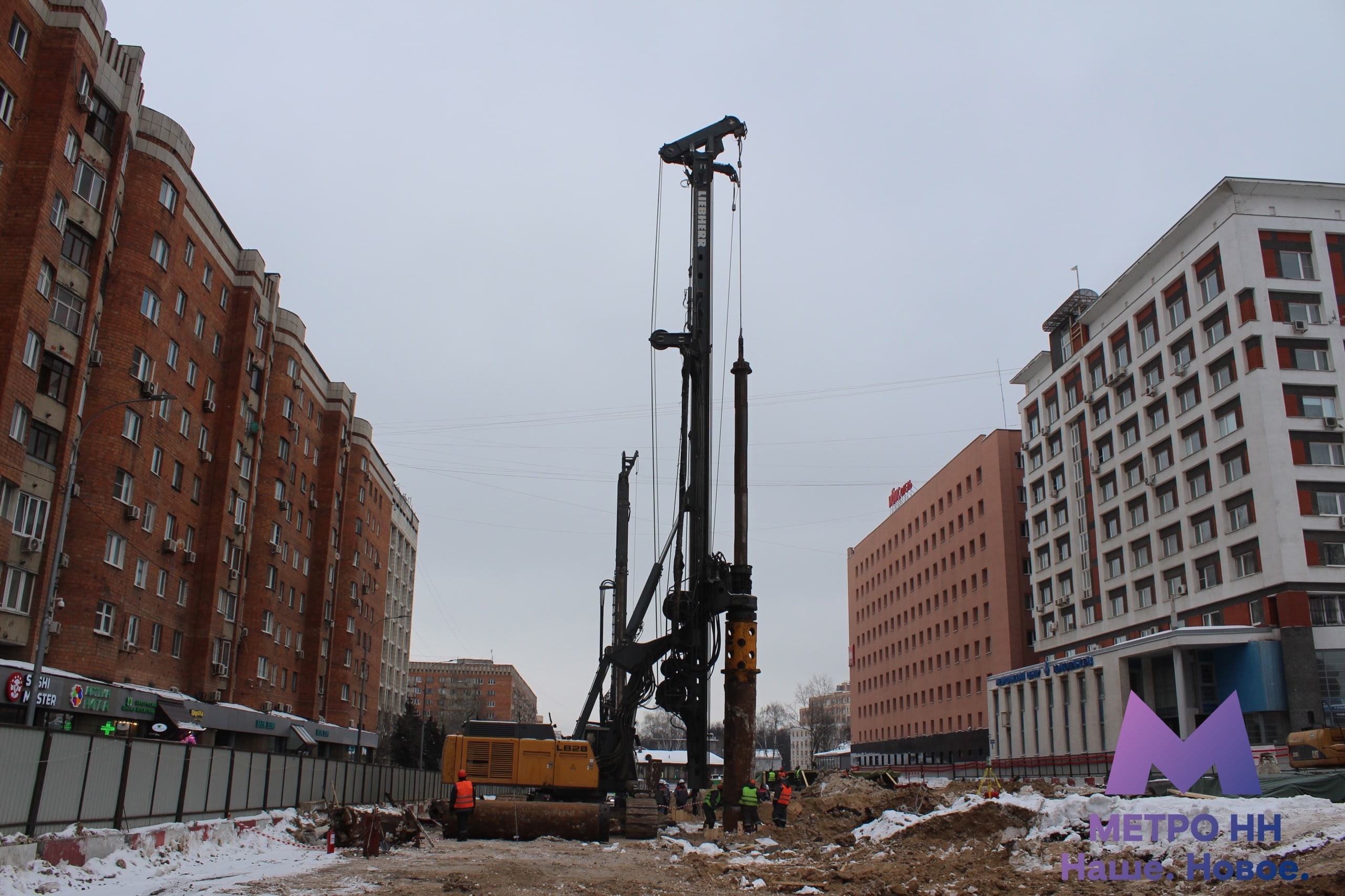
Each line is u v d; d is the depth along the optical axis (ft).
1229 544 186.60
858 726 412.98
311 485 216.74
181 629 148.56
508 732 115.14
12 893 44.47
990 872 49.14
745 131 109.40
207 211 152.87
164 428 140.15
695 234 106.83
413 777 155.63
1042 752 234.58
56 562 89.92
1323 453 177.99
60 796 54.60
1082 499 247.50
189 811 72.02
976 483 305.32
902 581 367.45
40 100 109.91
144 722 131.23
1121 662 199.93
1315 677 166.30
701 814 116.98
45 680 104.94
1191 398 201.98
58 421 114.62
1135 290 225.15
